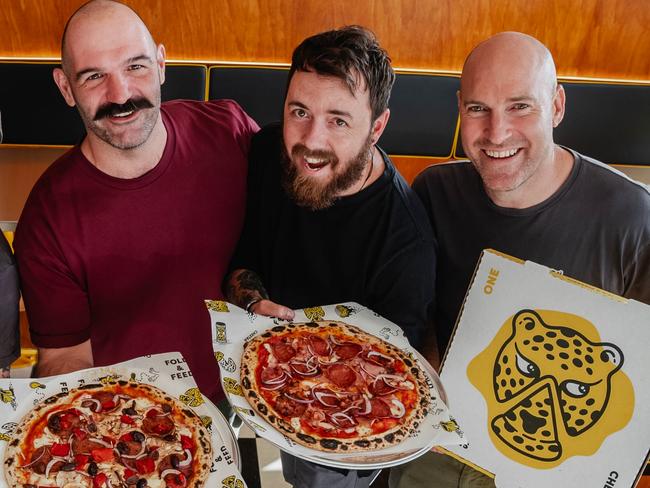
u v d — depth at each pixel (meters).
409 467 1.42
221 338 1.18
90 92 1.18
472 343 1.10
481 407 1.08
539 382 1.05
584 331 1.02
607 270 1.30
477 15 2.80
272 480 1.64
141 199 1.31
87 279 1.34
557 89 1.26
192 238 1.38
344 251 1.27
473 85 1.19
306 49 1.09
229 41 2.78
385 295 1.27
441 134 3.01
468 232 1.34
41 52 2.69
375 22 2.79
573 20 2.82
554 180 1.29
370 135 1.16
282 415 1.09
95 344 1.44
